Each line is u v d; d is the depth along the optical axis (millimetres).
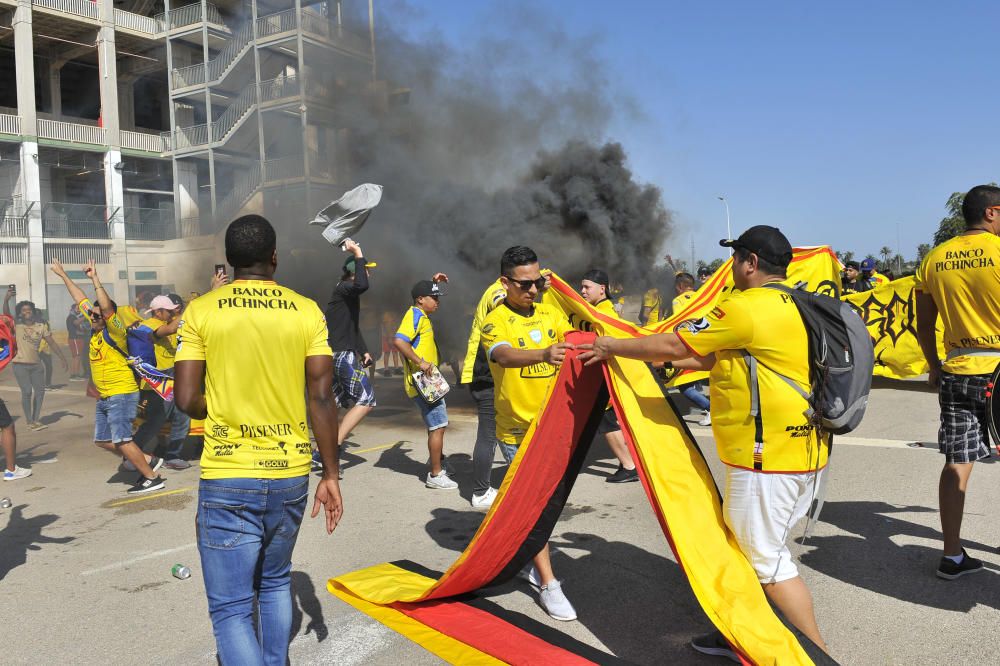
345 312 6066
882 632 3107
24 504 5652
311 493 5602
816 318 2584
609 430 5684
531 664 2840
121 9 34688
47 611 3578
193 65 32312
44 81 35312
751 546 2695
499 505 3082
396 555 4238
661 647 3064
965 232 3609
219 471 2395
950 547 3615
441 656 2965
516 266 3564
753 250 2725
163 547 4523
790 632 2531
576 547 4285
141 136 35031
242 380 2414
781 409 2586
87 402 12070
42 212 31781
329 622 3346
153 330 6117
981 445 3545
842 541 4211
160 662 3043
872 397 9406
